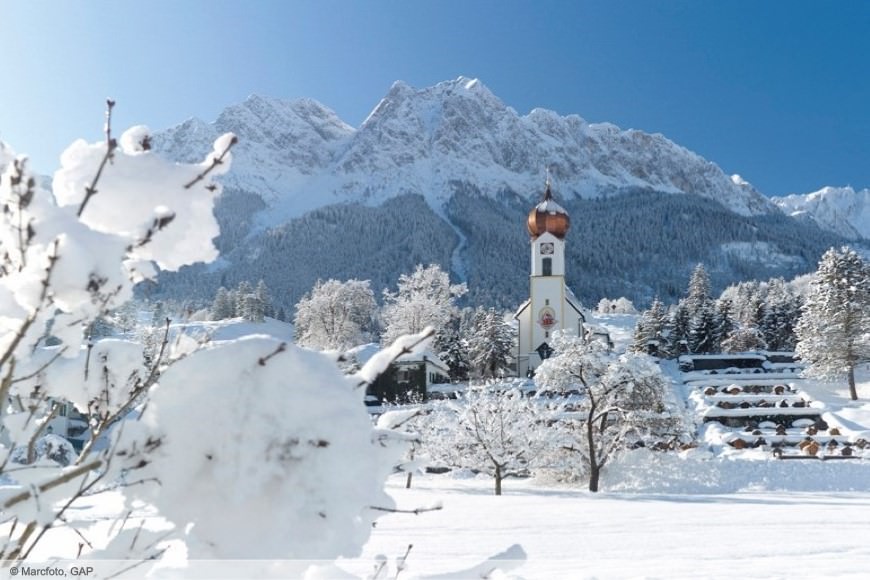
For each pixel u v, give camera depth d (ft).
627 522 47.73
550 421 104.12
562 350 96.43
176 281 583.99
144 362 8.23
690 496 78.84
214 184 7.45
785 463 103.76
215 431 6.82
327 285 299.99
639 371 94.32
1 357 6.27
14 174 5.92
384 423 8.43
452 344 240.12
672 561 33.53
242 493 6.62
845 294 189.98
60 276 5.75
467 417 92.27
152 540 7.38
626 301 542.16
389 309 255.91
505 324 241.76
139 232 6.74
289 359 7.09
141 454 6.72
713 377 215.10
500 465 90.63
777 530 44.57
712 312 267.80
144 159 7.28
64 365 7.97
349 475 6.93
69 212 6.23
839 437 139.64
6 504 6.43
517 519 48.34
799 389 196.24
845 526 46.50
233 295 380.99
